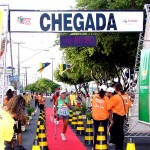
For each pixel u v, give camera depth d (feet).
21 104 24.36
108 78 138.41
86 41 62.44
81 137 60.75
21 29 57.11
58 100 56.54
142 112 47.55
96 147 39.58
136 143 51.49
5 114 19.56
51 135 63.57
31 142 55.67
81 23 57.21
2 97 58.18
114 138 45.29
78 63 112.57
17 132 44.50
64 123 56.13
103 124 43.37
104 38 80.53
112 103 43.73
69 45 62.18
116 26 57.93
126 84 120.67
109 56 95.96
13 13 56.90
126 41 78.28
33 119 101.60
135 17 57.93
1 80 60.29
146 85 45.91
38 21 56.95
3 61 59.47
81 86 247.29
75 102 161.48
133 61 95.40
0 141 19.04
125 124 54.03
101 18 57.52
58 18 57.00
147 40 50.47
